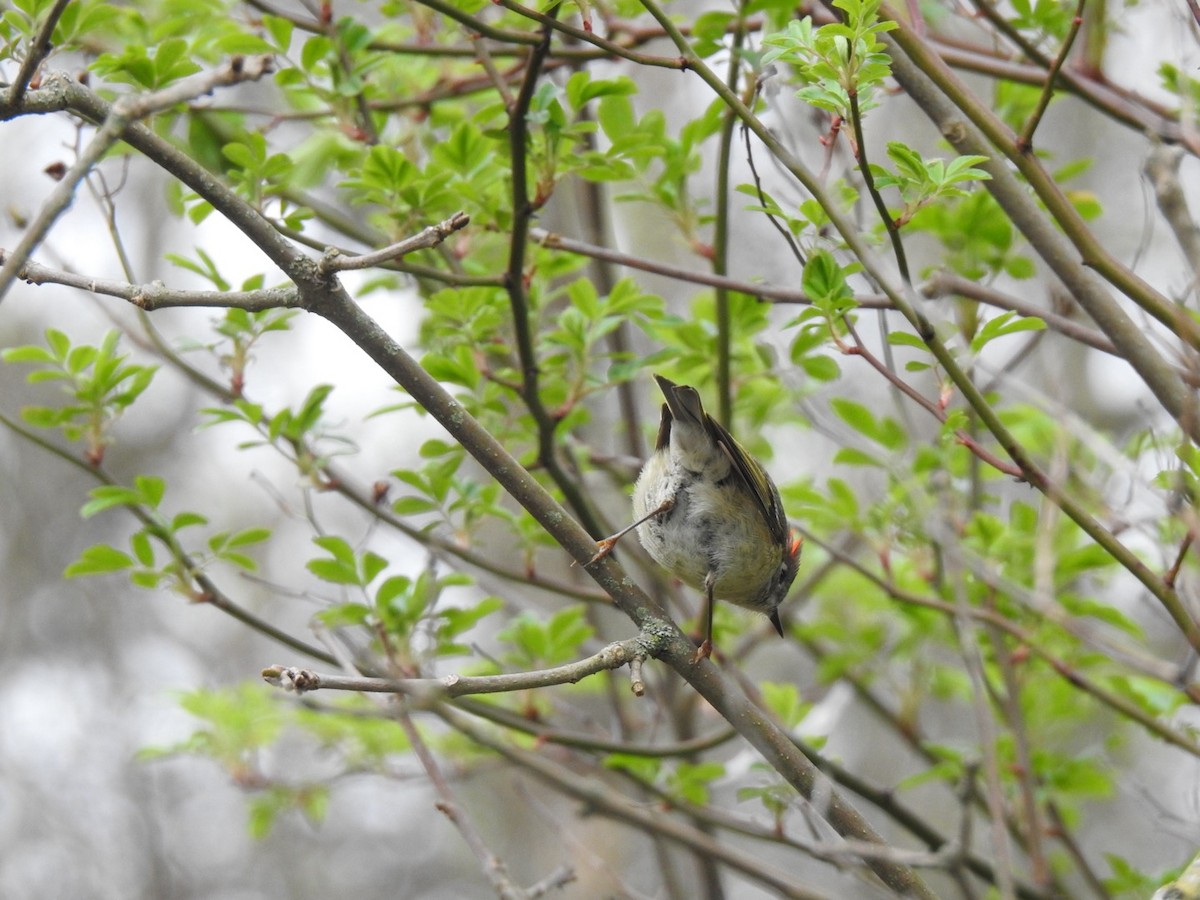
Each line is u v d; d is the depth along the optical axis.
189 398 26.16
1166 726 9.27
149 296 6.39
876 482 12.11
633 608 7.01
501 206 9.59
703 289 14.11
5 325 24.22
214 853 24.98
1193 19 7.31
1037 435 11.35
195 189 6.48
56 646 25.05
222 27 10.11
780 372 10.38
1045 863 9.16
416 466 23.09
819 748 10.16
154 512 8.93
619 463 11.25
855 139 6.65
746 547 9.42
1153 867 16.48
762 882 9.86
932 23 9.96
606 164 8.91
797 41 6.84
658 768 10.72
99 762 24.16
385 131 10.93
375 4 14.26
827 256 7.30
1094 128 20.72
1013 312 7.41
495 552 15.52
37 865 22.86
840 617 12.88
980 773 10.88
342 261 6.54
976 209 9.77
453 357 9.97
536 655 10.35
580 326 9.74
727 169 9.16
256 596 25.03
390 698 9.09
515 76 10.90
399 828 26.34
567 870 8.64
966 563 8.78
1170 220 7.56
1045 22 9.41
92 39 9.83
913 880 6.80
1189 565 9.45
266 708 11.80
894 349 15.23
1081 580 12.17
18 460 25.69
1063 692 10.88
